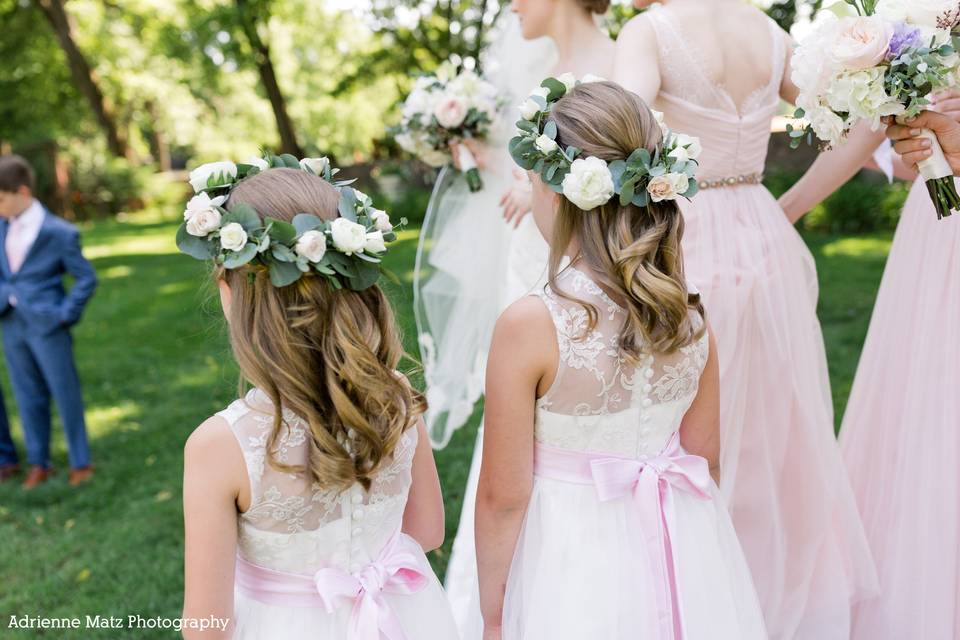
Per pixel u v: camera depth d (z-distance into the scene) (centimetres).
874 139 249
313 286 154
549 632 170
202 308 186
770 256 244
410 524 186
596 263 168
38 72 2319
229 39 1645
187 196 2459
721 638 175
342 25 2003
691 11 235
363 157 2642
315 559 160
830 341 597
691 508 183
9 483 475
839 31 188
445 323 360
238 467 151
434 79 350
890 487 247
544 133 172
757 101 243
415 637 171
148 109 2642
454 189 356
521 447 175
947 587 227
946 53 182
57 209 2169
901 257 249
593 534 174
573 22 298
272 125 2641
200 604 151
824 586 240
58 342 457
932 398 232
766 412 242
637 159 163
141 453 504
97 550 386
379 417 159
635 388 173
